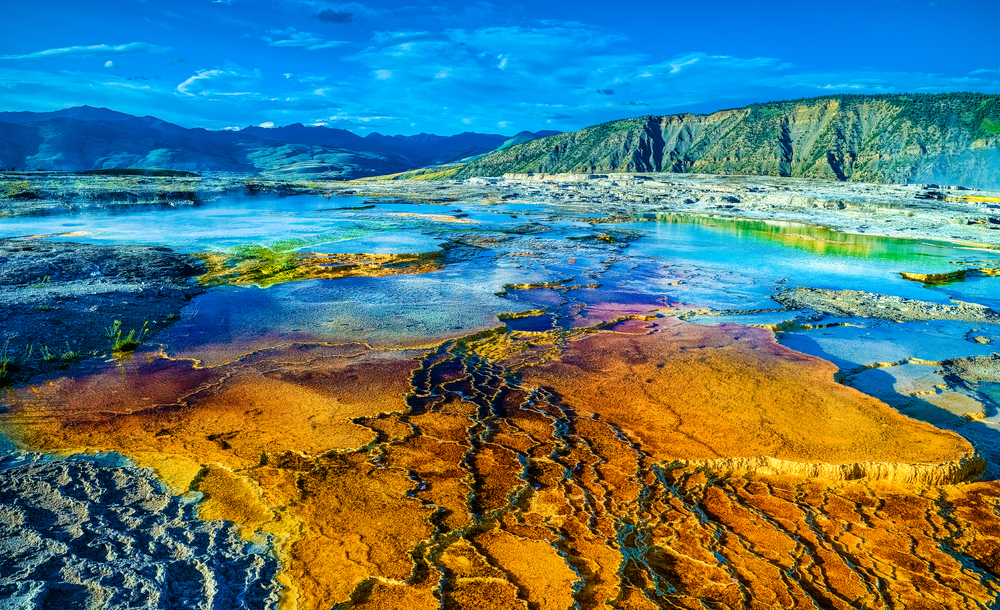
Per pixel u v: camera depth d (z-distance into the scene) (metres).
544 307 12.21
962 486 5.76
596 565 4.43
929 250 21.16
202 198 37.16
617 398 7.46
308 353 8.95
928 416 7.57
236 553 4.38
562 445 6.22
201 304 11.74
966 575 4.47
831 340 10.60
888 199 38.06
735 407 7.18
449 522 4.88
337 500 5.12
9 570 4.01
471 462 5.84
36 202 28.52
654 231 26.20
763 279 15.70
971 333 11.09
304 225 24.83
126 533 4.52
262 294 12.70
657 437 6.41
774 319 11.68
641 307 12.48
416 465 5.75
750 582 4.30
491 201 41.62
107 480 5.29
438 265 16.61
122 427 6.38
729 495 5.45
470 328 10.41
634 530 4.87
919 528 5.05
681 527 4.95
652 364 8.73
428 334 10.01
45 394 7.22
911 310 12.60
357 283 13.98
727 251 20.62
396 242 20.16
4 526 4.52
